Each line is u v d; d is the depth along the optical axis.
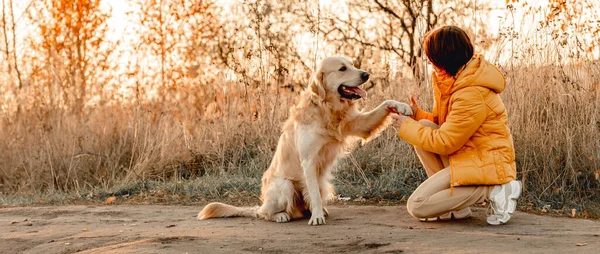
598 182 5.96
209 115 8.80
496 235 4.09
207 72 10.41
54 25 12.89
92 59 11.16
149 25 11.78
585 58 6.79
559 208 5.62
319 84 5.09
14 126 9.47
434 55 4.50
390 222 4.94
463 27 7.81
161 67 10.34
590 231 4.31
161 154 8.48
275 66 8.73
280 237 4.42
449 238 4.05
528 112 6.54
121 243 4.45
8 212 6.50
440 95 4.62
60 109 9.45
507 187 4.47
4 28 12.38
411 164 7.02
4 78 9.76
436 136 4.49
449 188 4.59
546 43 6.89
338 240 4.21
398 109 4.95
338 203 6.37
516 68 6.88
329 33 11.16
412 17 10.86
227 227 5.00
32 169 9.02
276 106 8.56
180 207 6.54
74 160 8.91
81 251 4.32
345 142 5.29
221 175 7.89
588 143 6.24
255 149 8.36
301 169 5.24
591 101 6.54
